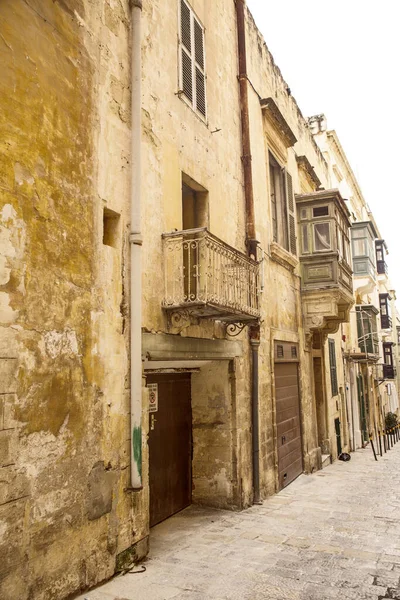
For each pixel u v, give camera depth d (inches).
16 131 158.6
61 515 165.3
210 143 325.7
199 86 317.4
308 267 519.8
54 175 174.6
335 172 900.6
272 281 430.0
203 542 246.5
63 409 170.1
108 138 210.1
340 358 730.2
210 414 327.3
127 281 214.8
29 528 151.6
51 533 160.2
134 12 233.9
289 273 487.2
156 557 221.1
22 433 151.5
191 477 327.6
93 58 203.8
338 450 651.5
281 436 416.8
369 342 971.3
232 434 321.7
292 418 457.7
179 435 316.2
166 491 297.3
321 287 507.8
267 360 395.9
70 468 171.2
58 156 177.6
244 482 324.8
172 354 248.4
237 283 290.2
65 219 178.9
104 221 214.1
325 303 507.8
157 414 293.0
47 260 167.8
